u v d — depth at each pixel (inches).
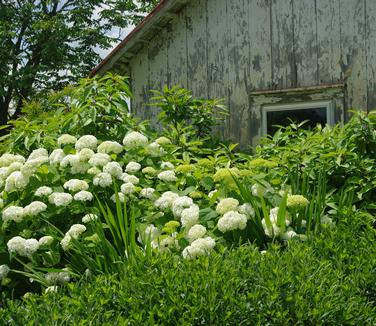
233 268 103.2
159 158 184.1
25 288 155.8
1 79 803.4
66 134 184.7
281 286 96.0
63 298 99.2
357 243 124.4
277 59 266.4
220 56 278.5
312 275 99.3
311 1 259.6
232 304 92.3
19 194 165.0
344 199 166.9
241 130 274.2
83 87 219.0
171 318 91.9
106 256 135.0
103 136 201.8
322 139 194.9
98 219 147.9
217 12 278.8
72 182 156.7
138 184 165.8
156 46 293.4
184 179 165.5
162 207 148.6
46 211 156.4
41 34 818.2
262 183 150.3
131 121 215.2
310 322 90.7
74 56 855.7
